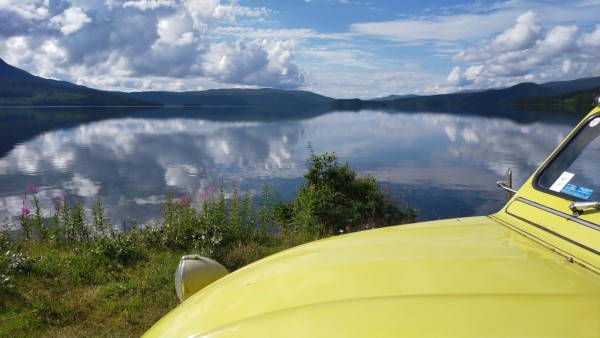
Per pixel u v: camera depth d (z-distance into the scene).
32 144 54.22
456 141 54.81
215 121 125.56
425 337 1.17
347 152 43.97
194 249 7.19
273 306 1.48
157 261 6.62
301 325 1.30
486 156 38.47
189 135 70.81
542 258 1.61
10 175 30.30
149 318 4.86
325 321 1.30
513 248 1.73
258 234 8.40
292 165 34.25
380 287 1.45
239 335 1.34
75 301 5.14
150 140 60.66
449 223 2.26
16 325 4.58
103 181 27.22
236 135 71.31
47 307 4.94
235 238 7.89
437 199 19.69
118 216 16.33
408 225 2.31
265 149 48.59
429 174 28.14
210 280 2.08
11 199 21.69
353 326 1.25
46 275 5.88
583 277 1.46
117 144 54.56
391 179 25.72
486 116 143.25
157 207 18.27
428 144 51.69
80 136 67.00
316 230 9.10
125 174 30.42
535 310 1.25
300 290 1.54
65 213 8.48
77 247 7.16
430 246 1.80
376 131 79.69
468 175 27.48
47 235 8.18
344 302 1.38
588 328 1.17
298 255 1.96
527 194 2.31
